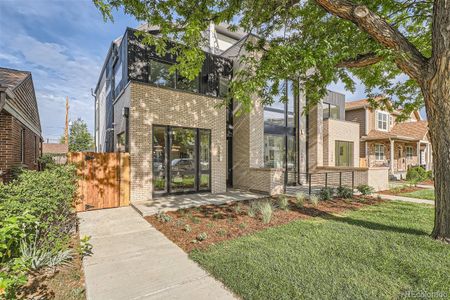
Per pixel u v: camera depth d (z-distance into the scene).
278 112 11.42
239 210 6.19
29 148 9.72
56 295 2.67
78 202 6.21
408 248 3.73
